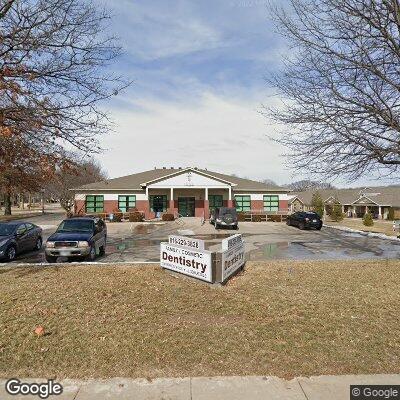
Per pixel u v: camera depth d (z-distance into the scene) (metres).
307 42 8.66
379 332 5.04
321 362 4.19
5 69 6.72
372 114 8.41
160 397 3.52
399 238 19.70
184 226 28.52
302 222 26.75
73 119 7.68
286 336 4.89
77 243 11.31
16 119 6.88
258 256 13.52
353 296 6.72
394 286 7.51
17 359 4.25
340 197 64.69
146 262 10.41
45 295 6.66
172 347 4.53
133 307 6.02
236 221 26.39
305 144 13.33
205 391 3.62
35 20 7.40
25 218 40.56
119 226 28.55
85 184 36.19
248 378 3.85
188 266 8.02
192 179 35.06
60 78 7.96
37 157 7.13
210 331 5.04
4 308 5.91
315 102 8.66
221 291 7.03
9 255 12.19
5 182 8.01
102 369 4.03
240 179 40.97
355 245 17.22
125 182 38.12
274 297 6.62
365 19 7.94
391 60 8.30
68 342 4.67
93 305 6.10
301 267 9.59
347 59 8.20
